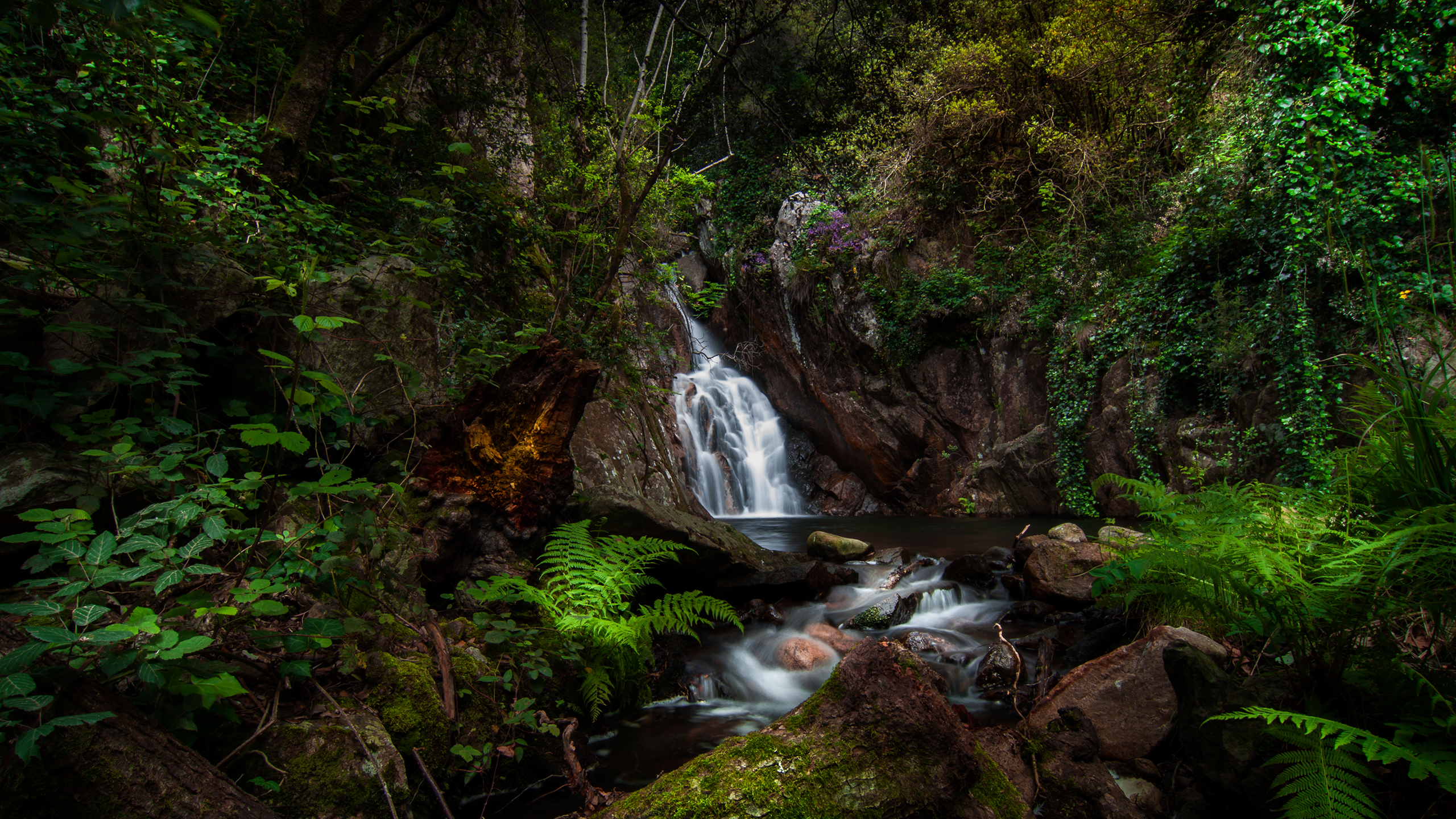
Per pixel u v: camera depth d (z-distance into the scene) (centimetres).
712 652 426
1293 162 684
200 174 314
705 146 1561
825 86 902
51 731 138
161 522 178
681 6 782
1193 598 225
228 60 474
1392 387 213
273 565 201
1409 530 162
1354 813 154
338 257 369
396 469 327
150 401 235
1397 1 625
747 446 1580
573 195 749
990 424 1223
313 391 274
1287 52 688
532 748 258
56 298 264
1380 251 622
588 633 313
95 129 282
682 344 1541
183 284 253
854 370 1418
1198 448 821
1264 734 203
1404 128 645
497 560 336
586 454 849
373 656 226
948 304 1247
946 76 1191
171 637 148
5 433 217
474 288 598
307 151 475
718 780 177
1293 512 229
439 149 699
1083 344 1023
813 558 672
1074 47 1023
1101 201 1100
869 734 182
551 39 892
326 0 489
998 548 628
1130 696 256
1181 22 853
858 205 1412
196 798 153
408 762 212
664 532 476
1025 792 220
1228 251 812
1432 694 175
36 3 111
